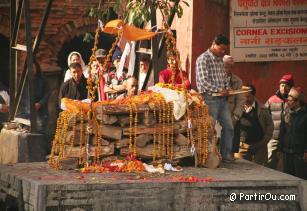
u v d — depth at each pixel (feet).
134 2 55.67
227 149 50.88
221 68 51.21
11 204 43.68
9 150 59.67
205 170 45.47
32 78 58.39
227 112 51.21
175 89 47.80
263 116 59.16
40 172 43.93
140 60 64.34
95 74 58.13
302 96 62.39
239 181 41.47
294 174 61.21
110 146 45.24
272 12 65.05
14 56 62.75
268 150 61.98
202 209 40.93
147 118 45.57
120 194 40.01
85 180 40.86
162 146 45.88
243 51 65.05
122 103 45.91
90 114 45.03
